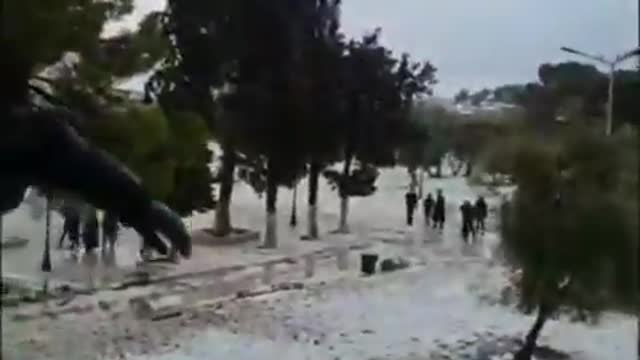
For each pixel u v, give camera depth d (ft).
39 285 71.26
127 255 88.74
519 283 57.41
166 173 67.87
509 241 54.08
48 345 56.29
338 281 88.58
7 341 54.95
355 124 121.80
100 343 58.34
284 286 82.94
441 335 68.59
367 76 120.37
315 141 109.19
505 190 57.16
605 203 51.13
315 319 71.41
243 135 103.24
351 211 160.76
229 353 60.03
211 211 122.83
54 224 96.99
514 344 65.82
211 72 100.63
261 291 79.25
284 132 103.55
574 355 62.80
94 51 59.31
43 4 40.32
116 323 63.87
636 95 123.44
